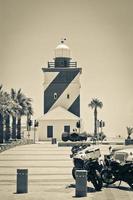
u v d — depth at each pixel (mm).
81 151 23953
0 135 58969
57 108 90250
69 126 88062
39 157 41969
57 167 33406
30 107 84000
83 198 19438
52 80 94375
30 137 88438
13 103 66125
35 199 19203
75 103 94125
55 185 23859
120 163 21953
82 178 20125
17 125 74500
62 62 96438
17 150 52031
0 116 59312
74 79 94125
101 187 21656
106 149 49844
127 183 22562
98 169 22125
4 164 35750
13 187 23156
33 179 26547
